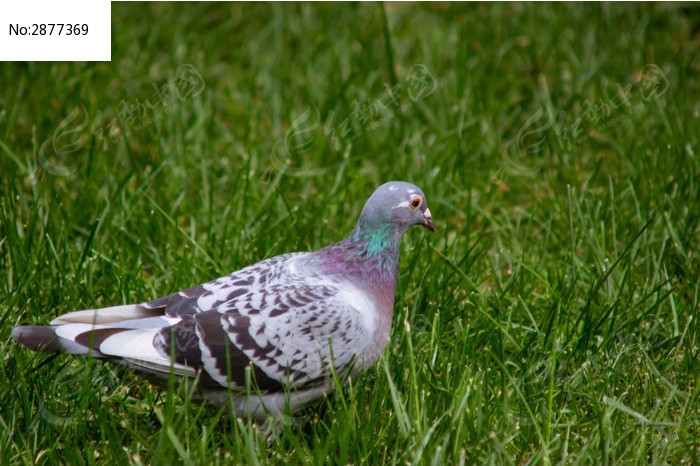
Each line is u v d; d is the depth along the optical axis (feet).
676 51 46.57
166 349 22.47
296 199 37.65
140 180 37.50
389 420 24.45
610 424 24.30
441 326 28.96
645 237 33.37
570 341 28.14
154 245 34.35
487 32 48.42
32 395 24.81
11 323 27.45
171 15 49.49
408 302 30.63
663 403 26.27
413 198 24.76
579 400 26.32
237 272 24.61
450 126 41.50
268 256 32.09
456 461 22.65
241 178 36.73
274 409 24.03
